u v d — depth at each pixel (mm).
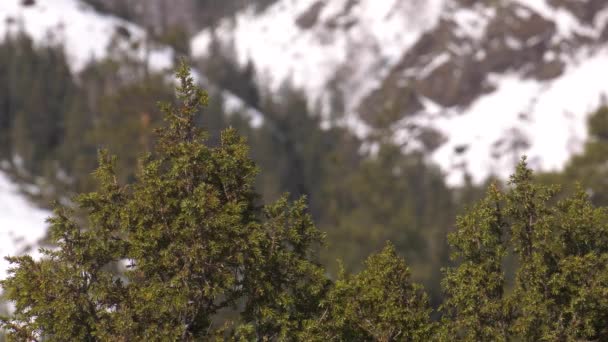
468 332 40969
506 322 40844
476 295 40344
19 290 38188
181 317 38625
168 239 38312
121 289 39156
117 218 39375
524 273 40750
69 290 37906
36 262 39156
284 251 39938
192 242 37094
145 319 38062
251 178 39688
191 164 37469
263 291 39031
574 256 40344
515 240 41281
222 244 37156
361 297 40406
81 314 38594
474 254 41875
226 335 40531
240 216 37781
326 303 40375
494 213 41344
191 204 36312
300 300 40906
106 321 37875
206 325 39500
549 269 40781
